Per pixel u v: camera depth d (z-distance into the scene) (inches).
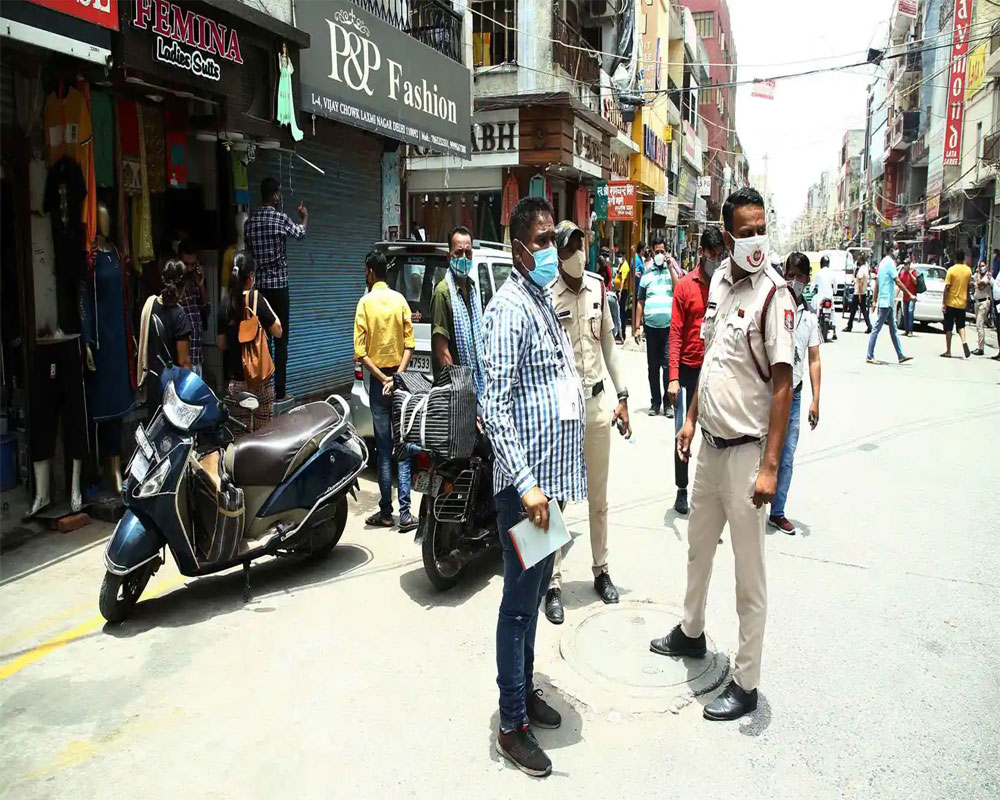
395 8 373.4
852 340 713.6
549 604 163.0
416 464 183.6
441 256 258.5
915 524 220.7
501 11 621.0
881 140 1943.9
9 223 201.8
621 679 138.6
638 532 216.5
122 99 230.2
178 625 160.4
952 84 1064.2
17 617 162.7
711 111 1886.1
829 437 326.6
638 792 109.3
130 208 239.0
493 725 125.6
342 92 315.9
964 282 566.3
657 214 1149.1
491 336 114.0
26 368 202.2
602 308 169.9
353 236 383.9
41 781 111.3
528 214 116.0
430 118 394.3
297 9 285.6
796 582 181.3
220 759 116.5
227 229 280.5
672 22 1224.2
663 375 372.2
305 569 191.8
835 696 133.3
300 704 131.2
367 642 153.5
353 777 112.6
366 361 217.0
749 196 123.6
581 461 120.4
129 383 222.8
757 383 125.1
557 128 609.3
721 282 133.5
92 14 187.2
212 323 292.7
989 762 115.0
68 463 214.2
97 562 190.4
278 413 285.6
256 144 281.4
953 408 383.6
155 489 156.0
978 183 965.2
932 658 145.9
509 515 115.2
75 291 209.0
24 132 200.7
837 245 3282.5
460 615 165.9
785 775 112.7
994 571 187.2
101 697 133.1
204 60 231.3
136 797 108.1
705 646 147.1
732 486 126.6
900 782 110.7
